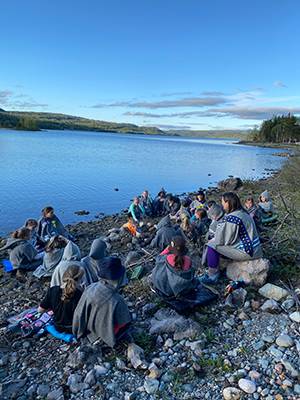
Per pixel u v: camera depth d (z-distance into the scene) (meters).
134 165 33.56
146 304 4.75
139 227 9.91
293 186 13.88
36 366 3.47
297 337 3.57
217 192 18.52
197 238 6.89
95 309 3.58
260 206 8.80
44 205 14.50
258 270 4.71
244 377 3.08
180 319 4.04
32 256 6.48
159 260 4.90
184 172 29.20
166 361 3.42
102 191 18.48
